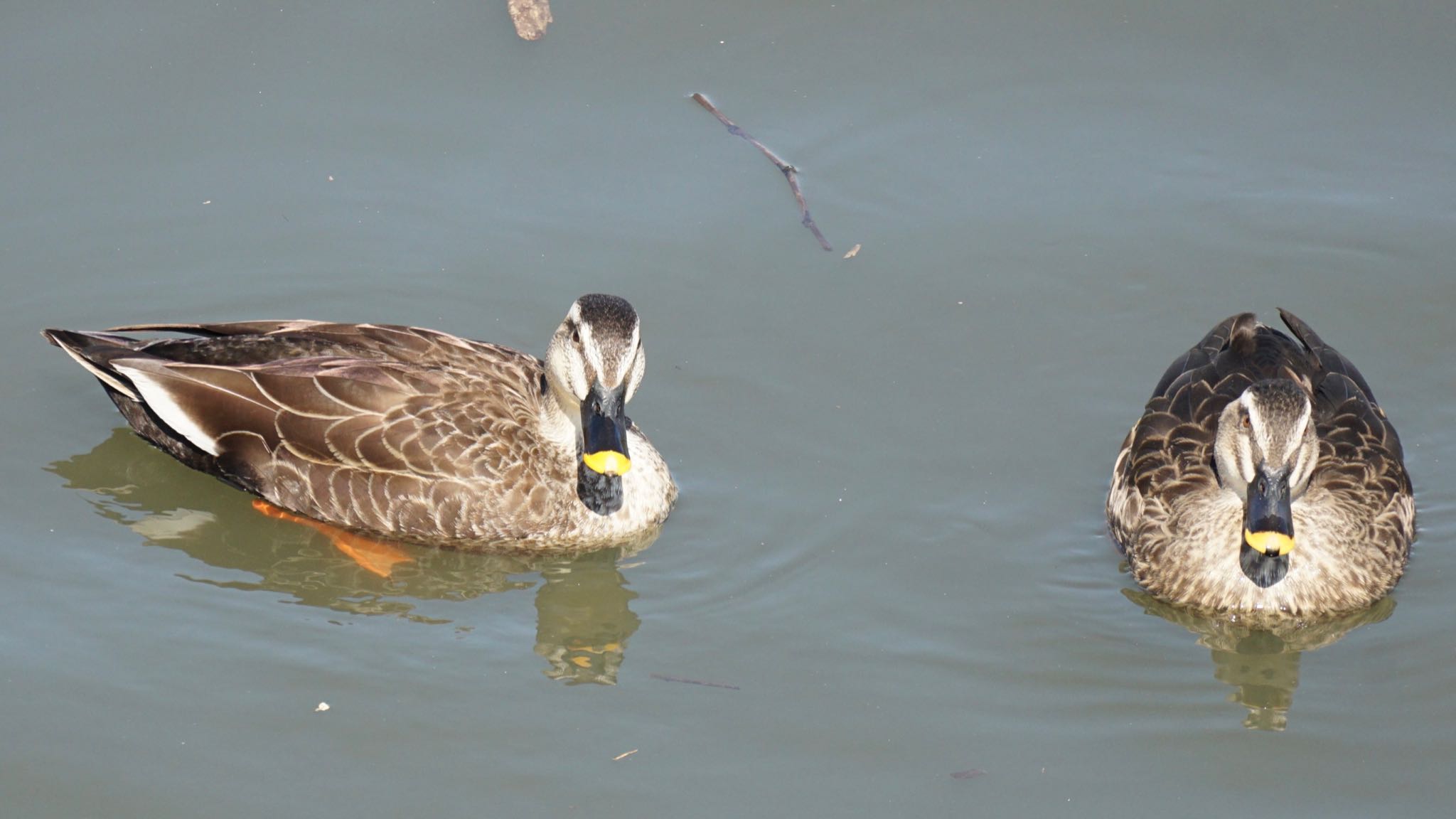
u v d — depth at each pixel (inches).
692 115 764.0
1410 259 702.5
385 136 753.0
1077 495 621.3
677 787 496.4
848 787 496.4
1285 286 695.7
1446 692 532.1
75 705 523.5
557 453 611.8
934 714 526.0
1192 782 499.2
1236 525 576.1
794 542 601.9
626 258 708.0
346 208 724.0
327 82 769.6
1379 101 762.8
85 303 692.7
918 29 802.2
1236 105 766.5
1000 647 555.8
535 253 711.7
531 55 787.4
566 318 601.0
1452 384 656.4
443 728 520.1
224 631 561.6
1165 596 583.2
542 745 513.7
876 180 739.4
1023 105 770.8
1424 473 625.0
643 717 526.0
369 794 492.4
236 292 699.4
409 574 602.9
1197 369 617.6
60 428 653.3
